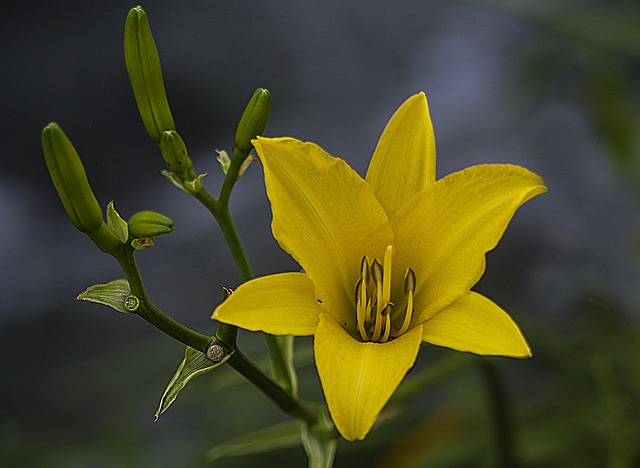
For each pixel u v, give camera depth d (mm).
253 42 1139
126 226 651
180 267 1050
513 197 661
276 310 648
